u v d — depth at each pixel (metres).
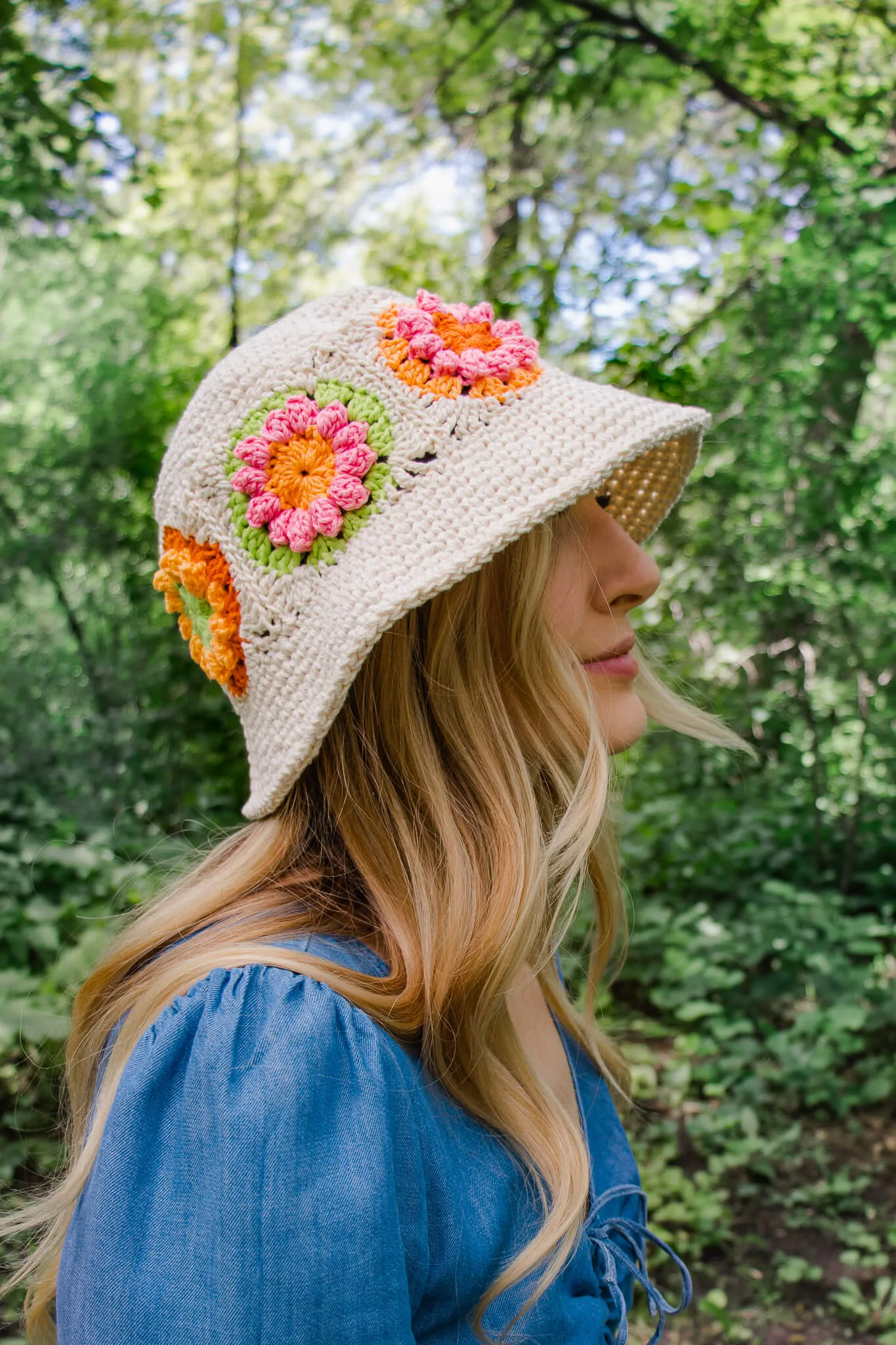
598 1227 1.15
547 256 4.77
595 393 1.09
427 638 1.05
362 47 6.21
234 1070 0.82
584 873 1.09
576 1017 1.39
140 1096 0.83
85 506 6.00
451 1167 0.91
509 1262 0.92
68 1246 0.84
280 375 1.06
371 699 1.04
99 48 5.65
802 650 5.11
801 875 4.98
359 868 1.01
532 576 1.05
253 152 6.44
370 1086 0.84
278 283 6.57
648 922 4.50
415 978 0.94
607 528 1.17
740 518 4.94
